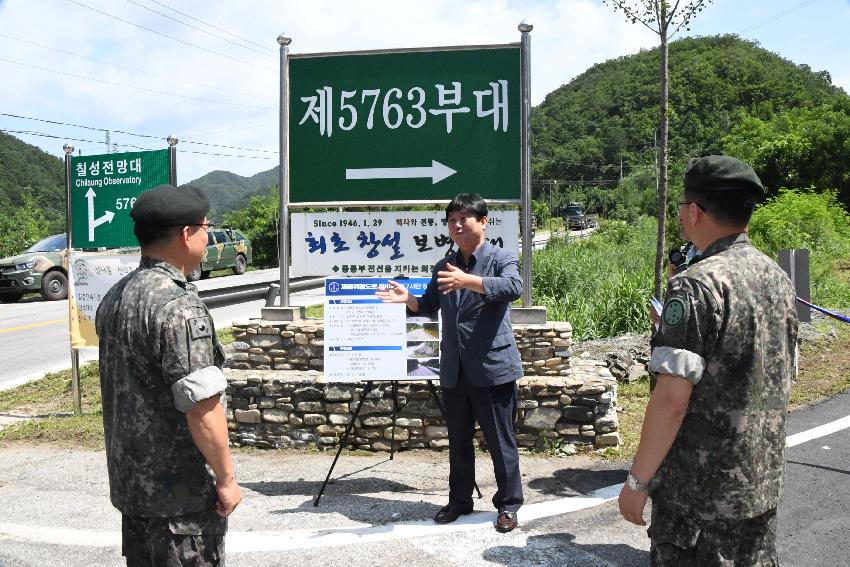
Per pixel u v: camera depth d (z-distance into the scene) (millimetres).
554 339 5336
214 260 23688
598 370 5562
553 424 5137
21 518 4164
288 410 5453
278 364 5770
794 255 5801
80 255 6902
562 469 4793
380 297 4102
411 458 5195
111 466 2270
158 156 6832
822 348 8391
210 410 2148
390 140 5691
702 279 1995
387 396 5340
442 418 5309
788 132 32719
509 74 5539
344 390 5367
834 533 3717
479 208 3961
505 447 3895
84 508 4320
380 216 5699
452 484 4051
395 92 5672
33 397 7762
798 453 4984
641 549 3609
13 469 5082
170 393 2191
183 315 2166
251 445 5504
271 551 3662
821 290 12547
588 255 16109
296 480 4758
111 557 3648
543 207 53312
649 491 2141
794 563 3406
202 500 2223
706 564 2020
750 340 1987
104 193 7008
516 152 5551
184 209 2318
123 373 2217
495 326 3885
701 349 1975
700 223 2148
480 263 3994
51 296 17938
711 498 2008
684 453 2043
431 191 5660
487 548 3650
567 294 11219
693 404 2016
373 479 4754
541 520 3984
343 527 3963
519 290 3779
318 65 5754
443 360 3998
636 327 9555
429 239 5656
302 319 5941
